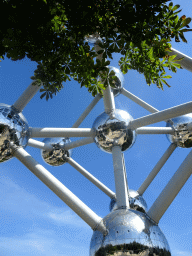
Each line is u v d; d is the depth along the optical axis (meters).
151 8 4.12
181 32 4.37
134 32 4.30
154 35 4.31
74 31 4.35
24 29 4.14
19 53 4.33
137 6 4.11
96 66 4.48
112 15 4.30
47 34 4.20
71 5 4.06
